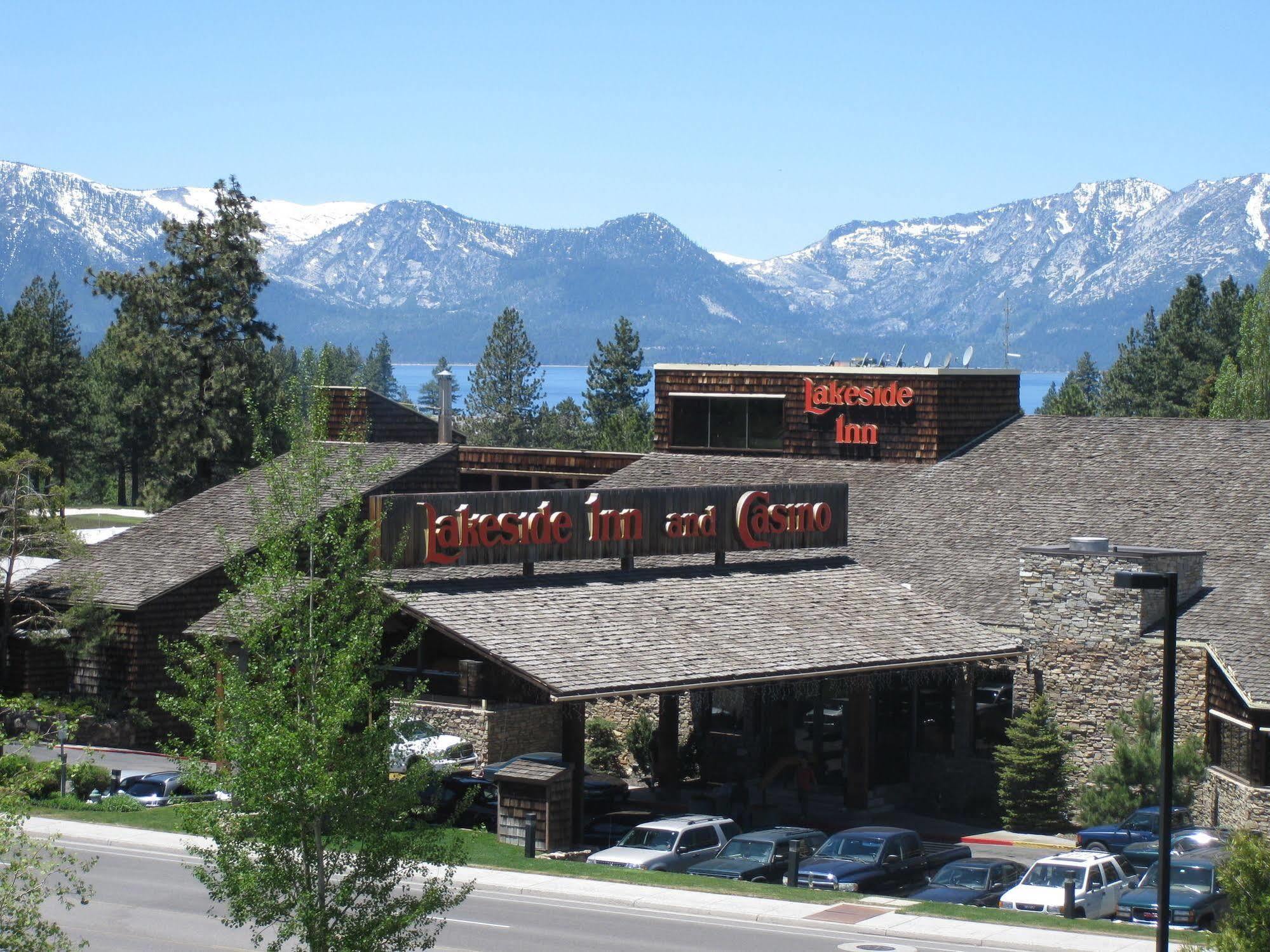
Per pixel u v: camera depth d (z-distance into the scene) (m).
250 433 108.06
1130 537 61.69
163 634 62.81
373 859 27.56
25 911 25.48
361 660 28.81
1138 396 165.75
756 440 79.88
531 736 53.09
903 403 73.94
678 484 77.88
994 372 75.06
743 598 54.94
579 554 53.72
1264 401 104.31
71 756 57.34
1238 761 49.62
